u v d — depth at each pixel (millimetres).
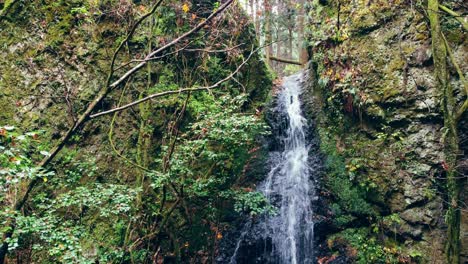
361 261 6211
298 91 9094
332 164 7266
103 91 3395
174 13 7660
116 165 6680
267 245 6875
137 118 7094
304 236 6910
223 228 6930
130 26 7379
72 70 6777
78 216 5961
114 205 5082
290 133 8367
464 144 5508
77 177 5629
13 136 2988
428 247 5586
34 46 6656
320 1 8398
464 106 5309
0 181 3047
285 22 12156
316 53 8164
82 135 6527
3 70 6434
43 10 6824
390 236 6117
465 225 5371
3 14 5012
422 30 6141
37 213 5551
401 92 6188
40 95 6324
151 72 7406
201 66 7711
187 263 6566
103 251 5773
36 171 3168
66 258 3814
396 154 6195
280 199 7355
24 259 5188
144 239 6180
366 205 6547
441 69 5559
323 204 7035
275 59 11438
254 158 7707
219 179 6441
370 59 6762
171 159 5848
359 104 6789
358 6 7246
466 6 5859
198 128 6504
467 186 5379
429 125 5891
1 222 3553
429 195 5730
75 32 6965
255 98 8547
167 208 6590
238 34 8242
